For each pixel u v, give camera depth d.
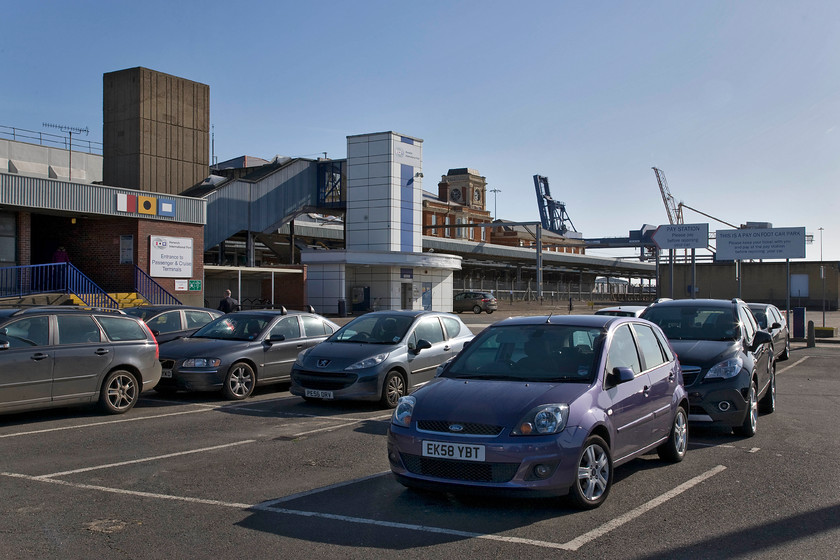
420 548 4.73
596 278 108.00
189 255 28.33
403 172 43.38
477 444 5.30
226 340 12.02
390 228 42.41
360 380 10.34
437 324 11.98
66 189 24.45
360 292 41.53
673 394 7.15
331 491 6.16
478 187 91.75
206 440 8.33
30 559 4.53
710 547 4.75
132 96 38.03
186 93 40.28
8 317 9.21
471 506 5.68
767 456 7.56
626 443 6.11
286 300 39.81
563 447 5.30
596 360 6.12
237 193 39.25
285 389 12.95
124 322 10.48
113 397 10.09
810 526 5.20
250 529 5.14
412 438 5.57
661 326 9.86
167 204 27.45
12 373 8.91
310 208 44.38
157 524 5.25
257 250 55.06
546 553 4.63
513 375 6.19
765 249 33.72
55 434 8.66
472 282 58.25
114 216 26.05
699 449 7.93
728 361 8.41
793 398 12.04
